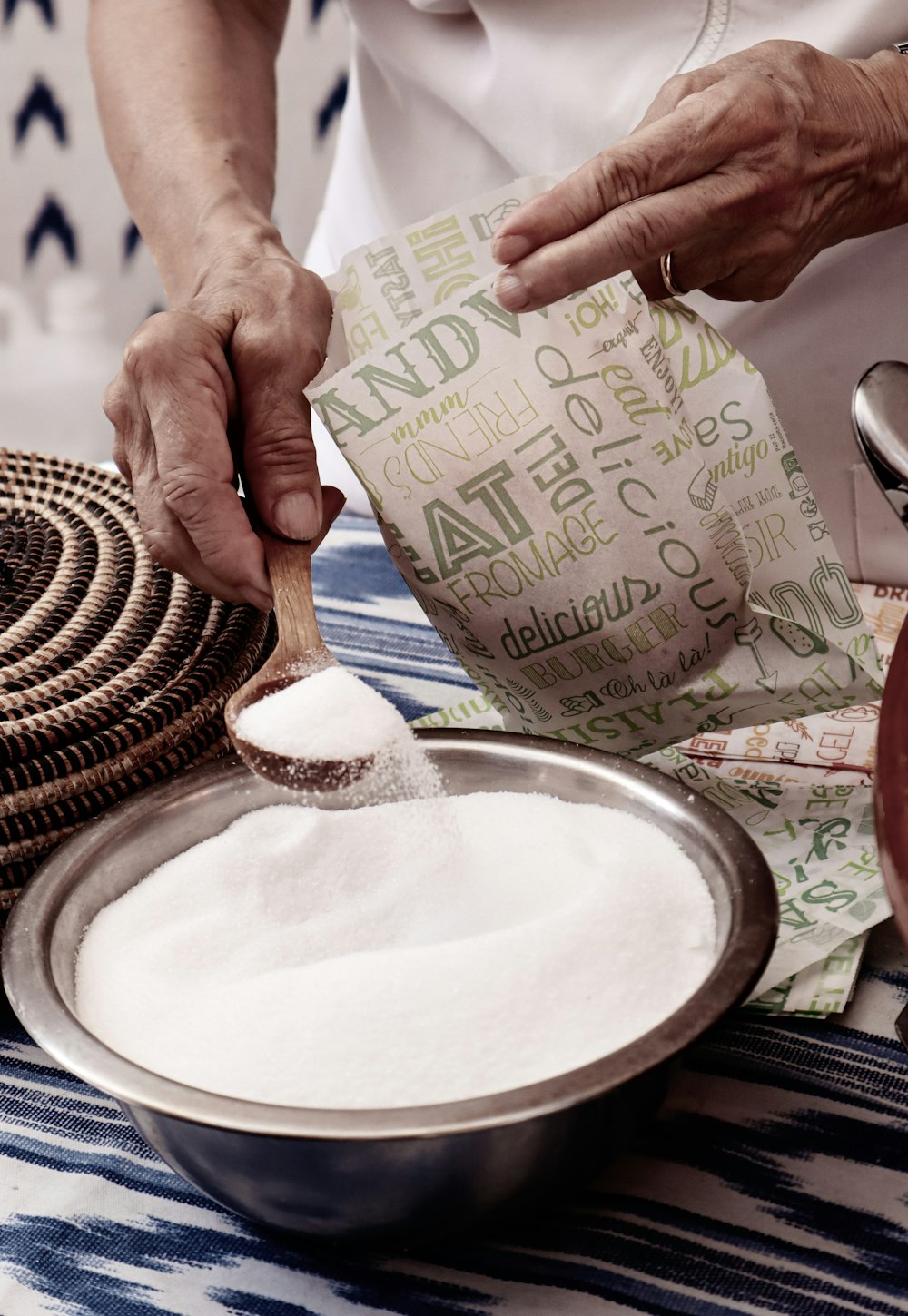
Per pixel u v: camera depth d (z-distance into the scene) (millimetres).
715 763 704
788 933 569
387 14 960
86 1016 484
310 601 602
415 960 470
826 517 969
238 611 662
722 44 839
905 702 400
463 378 583
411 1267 445
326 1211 414
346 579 963
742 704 652
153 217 860
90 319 2045
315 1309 430
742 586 620
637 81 864
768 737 726
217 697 609
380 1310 428
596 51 869
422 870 550
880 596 917
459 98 949
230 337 641
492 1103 373
